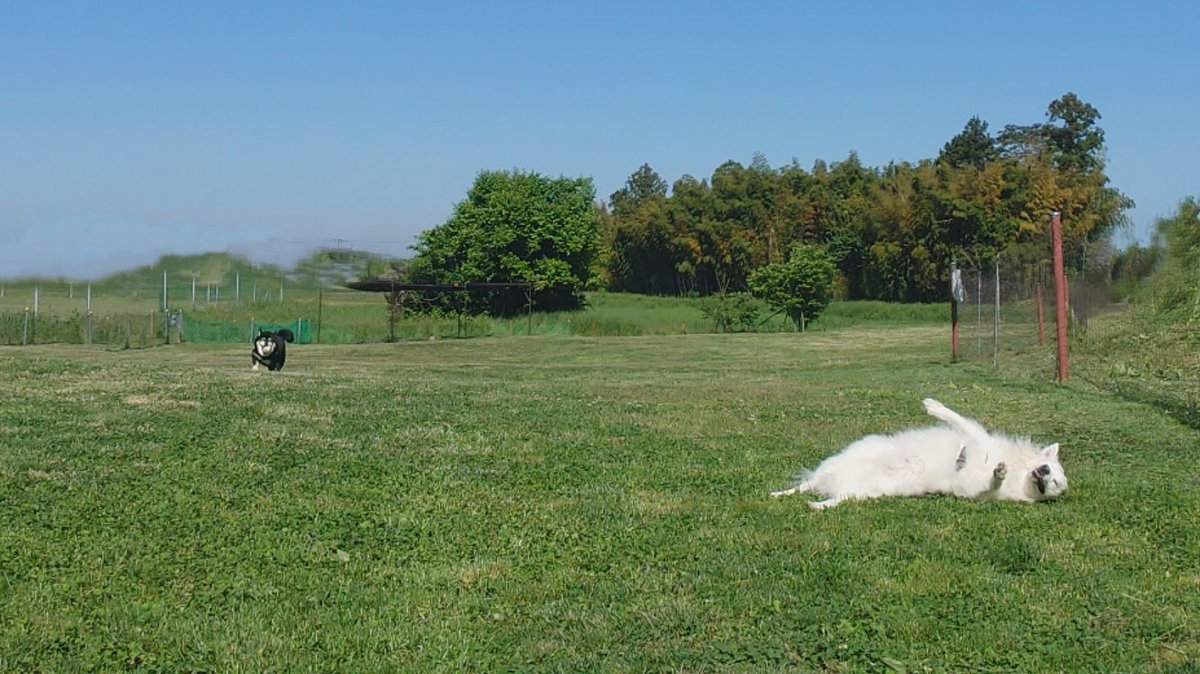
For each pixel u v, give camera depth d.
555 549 7.33
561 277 65.44
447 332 52.66
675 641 5.45
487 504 8.82
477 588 6.44
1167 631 5.56
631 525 8.05
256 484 9.48
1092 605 5.97
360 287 62.44
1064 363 19.31
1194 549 7.22
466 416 14.66
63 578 6.55
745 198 80.06
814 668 5.11
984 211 63.16
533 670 5.11
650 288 86.56
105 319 45.09
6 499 8.65
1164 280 26.44
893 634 5.54
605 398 17.81
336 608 6.04
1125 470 10.53
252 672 5.09
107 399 15.34
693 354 37.50
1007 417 14.75
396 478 9.91
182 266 58.22
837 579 6.49
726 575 6.63
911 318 59.69
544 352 39.56
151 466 10.23
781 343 41.59
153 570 6.73
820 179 80.75
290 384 18.59
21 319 42.97
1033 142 81.31
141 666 5.18
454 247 63.06
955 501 8.80
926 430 9.36
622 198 108.00
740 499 9.05
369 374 23.88
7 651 5.29
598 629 5.64
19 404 14.53
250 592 6.33
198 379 19.02
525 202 65.06
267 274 61.22
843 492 9.05
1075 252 49.09
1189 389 17.27
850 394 18.66
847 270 73.69
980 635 5.49
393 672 5.11
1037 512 8.37
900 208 67.12
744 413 15.57
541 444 12.20
